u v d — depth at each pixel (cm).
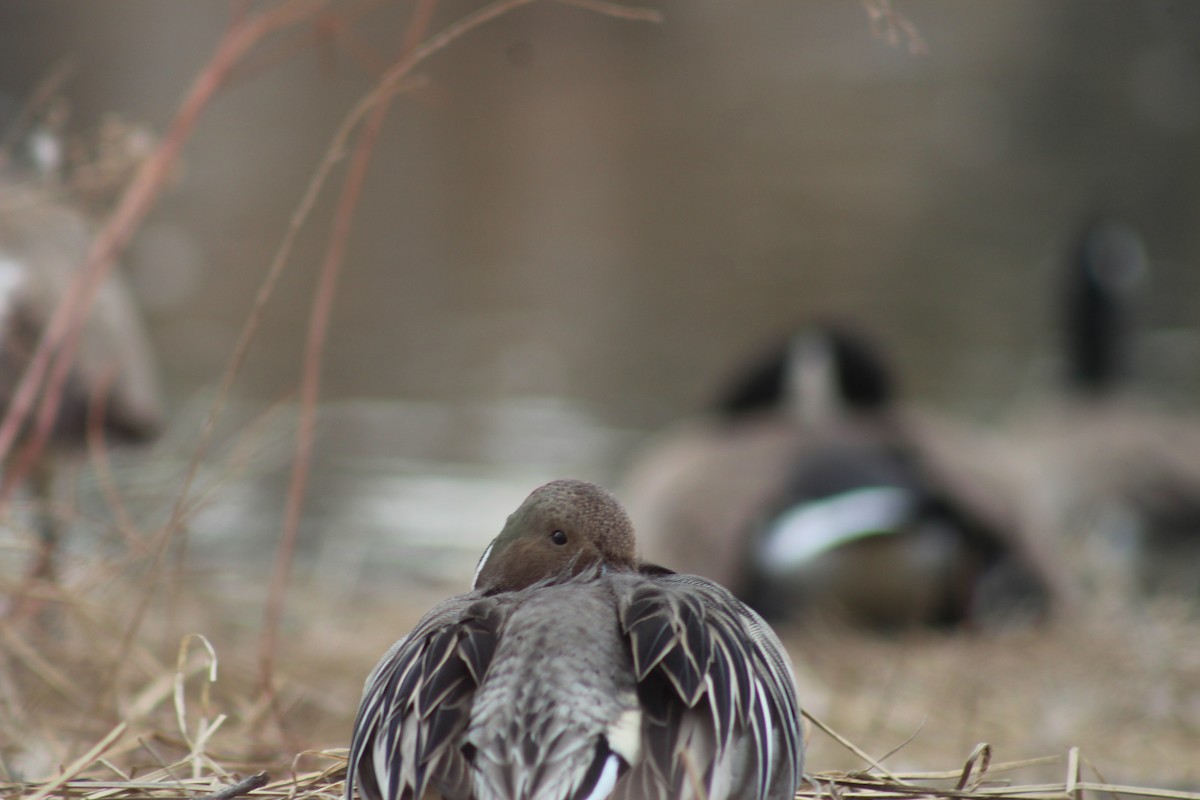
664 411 1861
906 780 627
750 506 1236
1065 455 1543
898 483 1219
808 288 2544
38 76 3947
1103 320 1780
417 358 2070
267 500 1438
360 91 4469
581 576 494
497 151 3844
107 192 924
